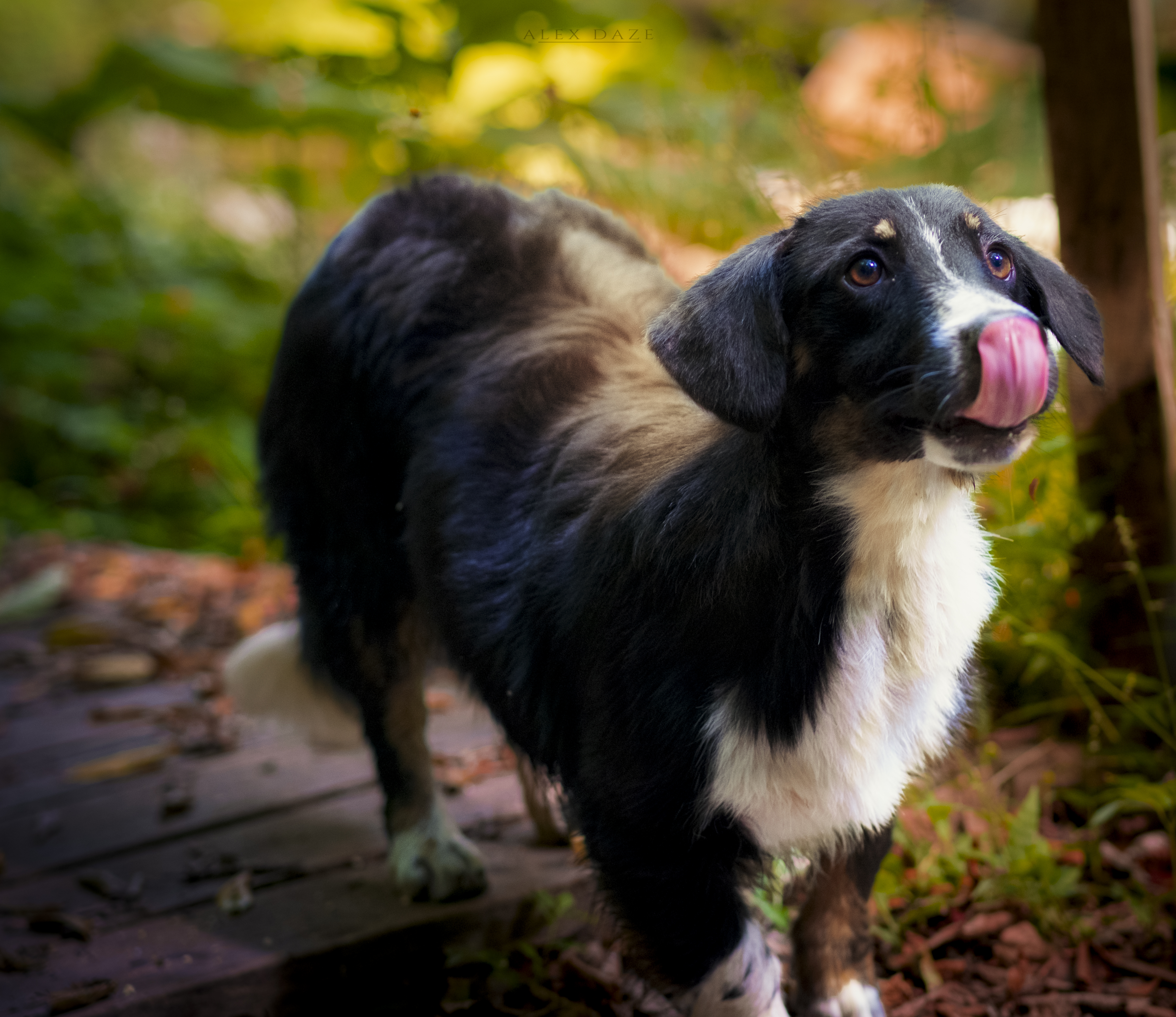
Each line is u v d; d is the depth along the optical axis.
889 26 5.81
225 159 9.47
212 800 3.42
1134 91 2.86
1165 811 2.87
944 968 2.56
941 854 2.78
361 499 2.81
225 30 6.63
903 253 1.84
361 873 2.97
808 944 2.36
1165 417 3.01
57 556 6.17
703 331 1.88
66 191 9.04
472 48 5.24
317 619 3.00
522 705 2.32
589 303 2.60
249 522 6.48
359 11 5.35
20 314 7.55
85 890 3.00
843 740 2.00
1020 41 8.03
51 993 2.54
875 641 1.99
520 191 3.14
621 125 5.05
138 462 7.30
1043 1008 2.45
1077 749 3.16
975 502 3.27
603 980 2.59
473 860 2.80
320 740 3.37
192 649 4.71
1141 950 2.59
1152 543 3.08
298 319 2.91
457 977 2.66
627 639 2.04
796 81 4.63
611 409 2.30
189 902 2.90
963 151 4.08
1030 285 2.03
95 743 3.91
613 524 2.10
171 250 8.60
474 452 2.45
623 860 2.12
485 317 2.64
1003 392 1.70
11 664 4.75
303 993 2.62
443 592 2.49
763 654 1.96
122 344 7.67
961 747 3.01
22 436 7.61
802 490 1.94
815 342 1.90
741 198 4.12
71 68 11.70
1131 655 3.14
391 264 2.75
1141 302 2.96
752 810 2.03
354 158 6.08
